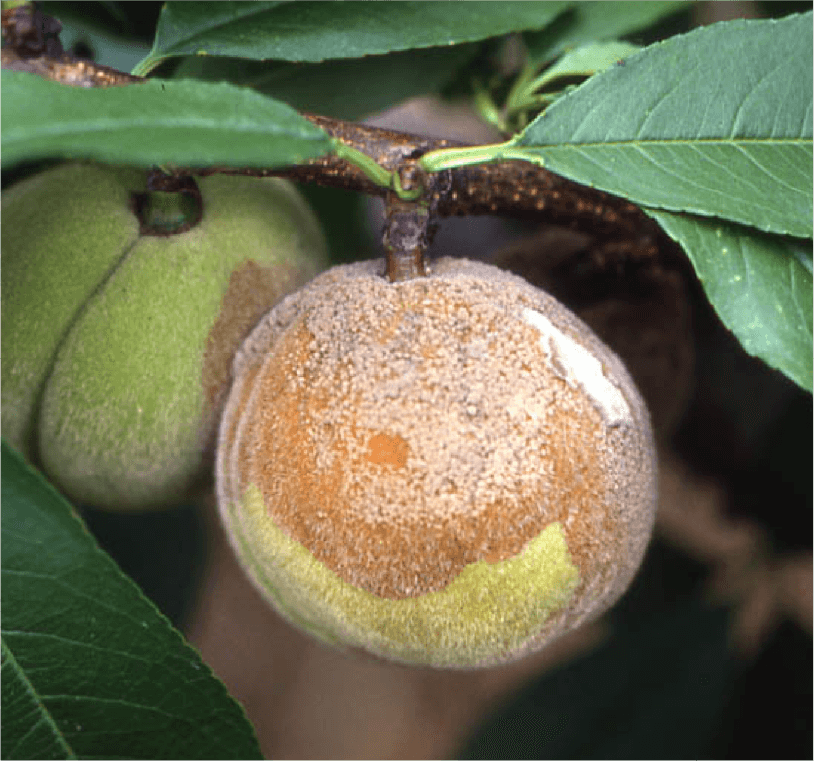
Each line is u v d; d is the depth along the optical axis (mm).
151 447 337
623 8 359
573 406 313
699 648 433
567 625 319
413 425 308
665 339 380
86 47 385
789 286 322
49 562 307
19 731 312
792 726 427
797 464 428
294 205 353
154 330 334
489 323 315
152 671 312
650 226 363
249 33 337
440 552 308
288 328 323
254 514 317
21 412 339
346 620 315
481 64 380
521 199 351
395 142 337
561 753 425
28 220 338
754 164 321
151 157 291
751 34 320
